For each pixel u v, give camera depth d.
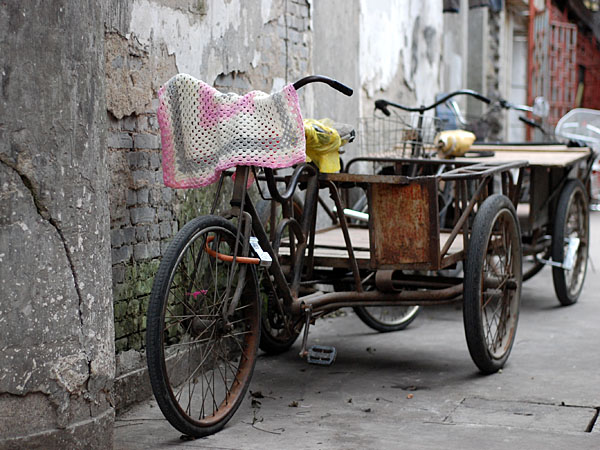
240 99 3.15
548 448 2.96
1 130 2.52
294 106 3.13
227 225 3.21
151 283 3.70
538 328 5.08
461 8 10.69
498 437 3.09
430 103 8.65
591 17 17.34
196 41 4.03
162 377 2.88
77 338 2.74
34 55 2.56
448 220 5.46
